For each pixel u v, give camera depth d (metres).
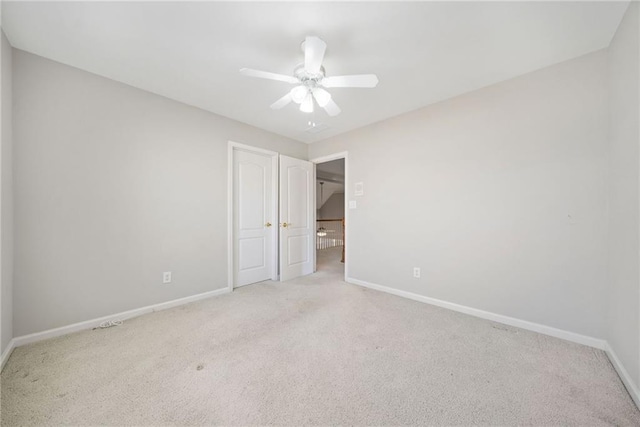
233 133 3.13
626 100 1.50
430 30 1.63
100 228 2.16
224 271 3.06
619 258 1.57
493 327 2.15
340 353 1.75
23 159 1.82
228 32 1.65
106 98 2.19
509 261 2.20
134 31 1.64
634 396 1.31
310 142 4.10
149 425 1.16
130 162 2.32
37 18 1.52
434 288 2.68
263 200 3.59
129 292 2.32
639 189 1.34
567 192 1.93
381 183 3.15
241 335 2.01
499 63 1.98
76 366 1.59
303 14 1.50
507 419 1.20
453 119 2.53
